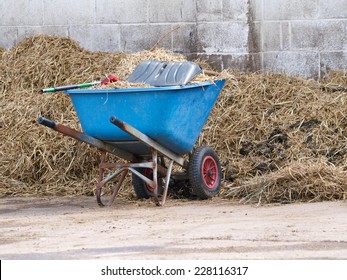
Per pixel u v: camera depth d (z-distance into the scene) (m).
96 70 15.18
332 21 15.55
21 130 14.18
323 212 10.63
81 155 13.60
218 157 13.19
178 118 11.45
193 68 11.69
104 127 11.43
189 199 12.31
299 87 14.70
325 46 15.59
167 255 8.27
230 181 12.88
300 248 8.46
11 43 16.14
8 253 8.64
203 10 15.63
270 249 8.45
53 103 14.57
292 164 12.51
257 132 13.70
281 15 15.58
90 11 15.98
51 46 15.67
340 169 12.27
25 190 13.37
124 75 12.34
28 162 13.66
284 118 13.91
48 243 9.11
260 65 15.54
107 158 13.50
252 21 15.50
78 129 14.00
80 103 11.51
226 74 12.20
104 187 13.06
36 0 16.08
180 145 11.70
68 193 13.15
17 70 15.33
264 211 10.91
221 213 10.84
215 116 14.05
